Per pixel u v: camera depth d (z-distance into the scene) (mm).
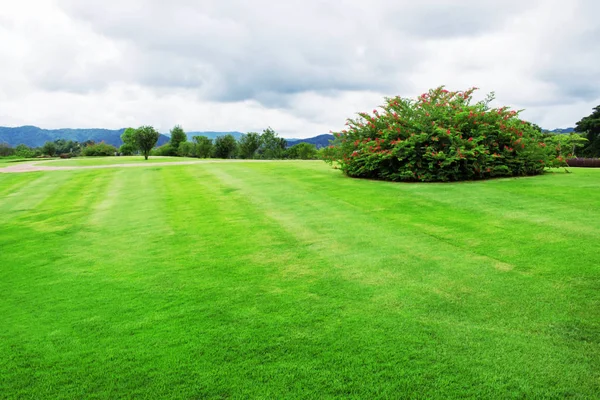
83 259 5570
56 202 11203
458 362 2738
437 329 3172
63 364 2936
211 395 2514
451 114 11469
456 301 3627
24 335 3404
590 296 3584
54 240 6770
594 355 2758
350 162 12352
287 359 2863
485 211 6895
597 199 7297
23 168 25875
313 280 4312
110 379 2727
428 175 10586
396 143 10773
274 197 9469
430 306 3561
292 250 5410
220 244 5902
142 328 3424
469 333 3094
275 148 57562
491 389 2459
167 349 3068
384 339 3062
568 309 3381
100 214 8922
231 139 53625
